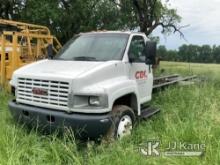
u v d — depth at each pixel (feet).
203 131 18.26
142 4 78.13
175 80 40.55
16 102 19.36
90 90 16.92
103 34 22.61
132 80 20.26
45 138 17.69
